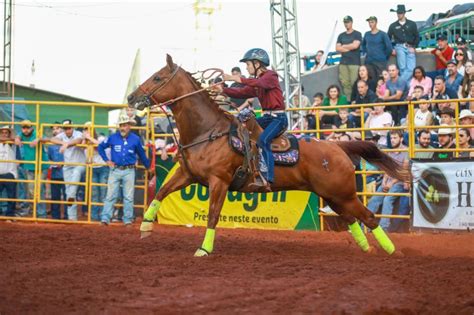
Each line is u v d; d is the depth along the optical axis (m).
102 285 6.77
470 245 11.10
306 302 6.12
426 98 15.67
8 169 15.07
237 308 5.90
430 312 5.85
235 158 9.18
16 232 11.84
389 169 9.98
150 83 9.34
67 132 15.31
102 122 29.94
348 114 15.82
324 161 9.45
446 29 21.28
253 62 9.60
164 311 5.75
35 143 14.62
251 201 14.16
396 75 16.67
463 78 15.77
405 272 7.56
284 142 9.45
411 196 12.70
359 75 17.16
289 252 9.95
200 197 14.49
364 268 7.91
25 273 7.44
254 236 12.54
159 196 9.51
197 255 9.01
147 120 14.64
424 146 13.05
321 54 21.67
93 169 15.16
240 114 9.30
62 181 14.91
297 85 18.06
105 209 14.26
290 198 13.88
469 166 12.12
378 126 14.99
